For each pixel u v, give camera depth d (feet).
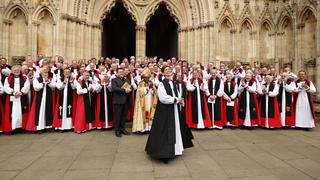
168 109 18.52
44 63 29.96
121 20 75.31
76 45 43.34
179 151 18.81
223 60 48.06
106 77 29.55
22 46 40.96
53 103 28.48
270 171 16.43
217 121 30.07
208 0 46.21
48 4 40.91
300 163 17.99
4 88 26.53
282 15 48.44
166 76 18.99
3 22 39.29
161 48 76.13
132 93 32.76
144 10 48.65
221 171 16.42
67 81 28.35
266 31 50.47
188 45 49.16
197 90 29.40
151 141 18.45
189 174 15.90
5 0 39.37
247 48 49.42
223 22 48.03
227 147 22.18
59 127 28.07
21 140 24.31
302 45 45.11
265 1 49.26
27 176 15.49
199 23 47.80
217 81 30.27
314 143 23.80
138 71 33.06
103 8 47.21
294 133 28.40
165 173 16.07
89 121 28.53
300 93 30.58
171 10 49.90
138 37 48.65
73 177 15.37
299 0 45.09
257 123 30.48
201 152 20.67
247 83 30.40
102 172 16.20
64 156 19.40
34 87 26.89
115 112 26.50
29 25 40.55
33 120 27.12
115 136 26.25
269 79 30.48
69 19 42.06
